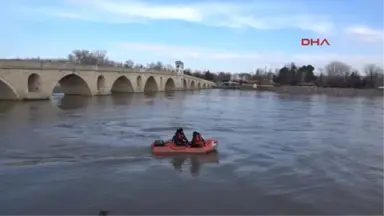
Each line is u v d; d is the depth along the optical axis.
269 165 31.25
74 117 57.97
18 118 54.62
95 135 42.62
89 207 21.58
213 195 23.80
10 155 32.66
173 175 27.80
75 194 23.52
